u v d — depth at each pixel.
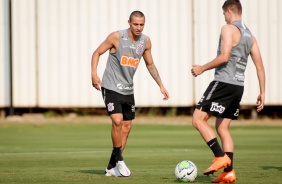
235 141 54.16
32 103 76.88
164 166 34.62
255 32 76.75
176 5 76.38
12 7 75.88
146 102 76.75
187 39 76.75
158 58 76.38
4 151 46.72
